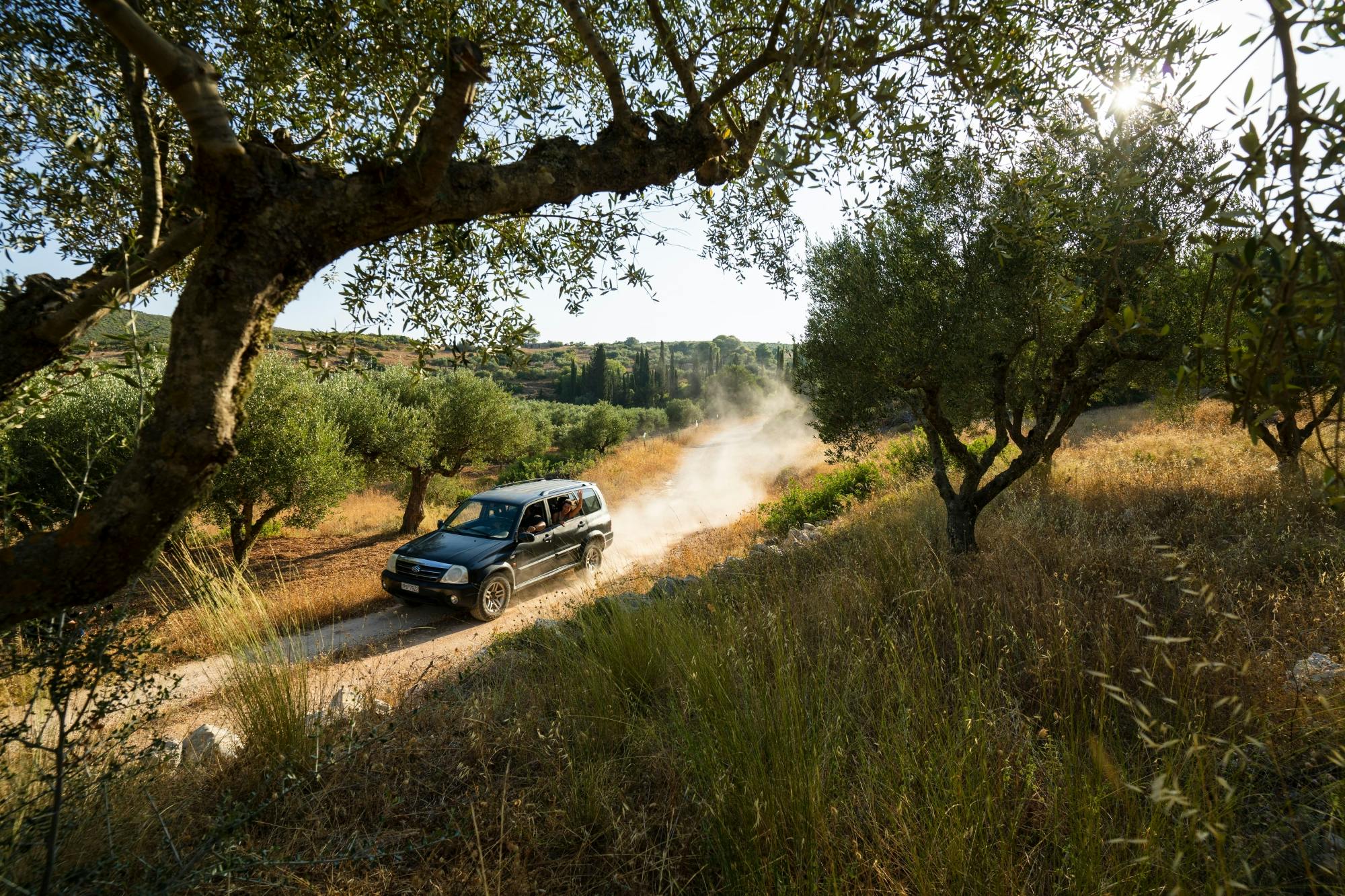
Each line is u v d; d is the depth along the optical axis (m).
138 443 1.48
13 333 1.98
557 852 2.79
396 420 16.30
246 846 2.79
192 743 3.99
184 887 2.38
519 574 9.47
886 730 2.82
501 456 19.23
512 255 3.50
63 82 2.52
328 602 9.61
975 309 5.68
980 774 2.39
